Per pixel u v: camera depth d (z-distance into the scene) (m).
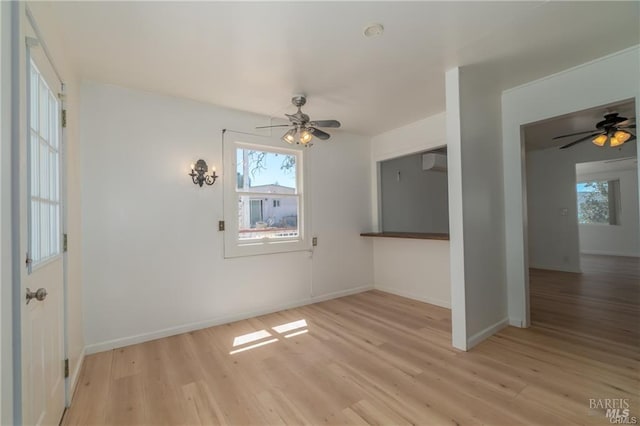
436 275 3.95
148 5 1.73
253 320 3.45
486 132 2.93
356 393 1.99
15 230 1.08
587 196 8.46
